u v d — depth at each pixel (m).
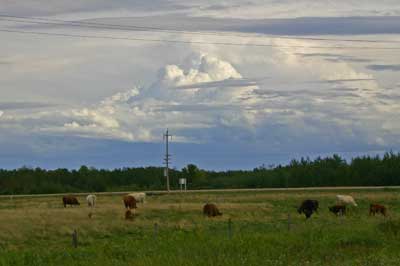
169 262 22.81
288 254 26.42
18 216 49.81
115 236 43.75
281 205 72.88
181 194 100.69
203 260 23.11
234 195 93.44
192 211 61.38
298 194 92.62
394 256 24.45
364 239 30.25
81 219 50.41
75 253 29.08
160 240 32.09
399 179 140.25
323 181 146.50
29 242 41.94
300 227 38.47
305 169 150.38
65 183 150.50
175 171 164.88
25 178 144.38
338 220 49.88
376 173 142.75
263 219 54.66
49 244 40.78
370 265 22.69
